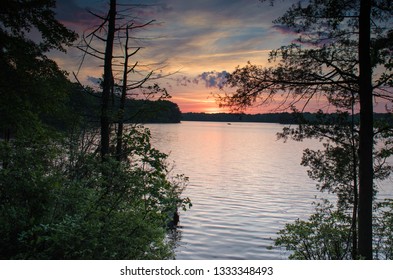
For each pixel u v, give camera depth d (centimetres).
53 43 2128
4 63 2025
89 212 657
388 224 1319
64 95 2134
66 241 558
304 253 1292
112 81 1456
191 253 1891
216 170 5800
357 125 1350
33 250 565
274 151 10275
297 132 1335
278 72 1232
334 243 1288
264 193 3859
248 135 19862
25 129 2027
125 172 721
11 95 2000
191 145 11000
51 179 679
